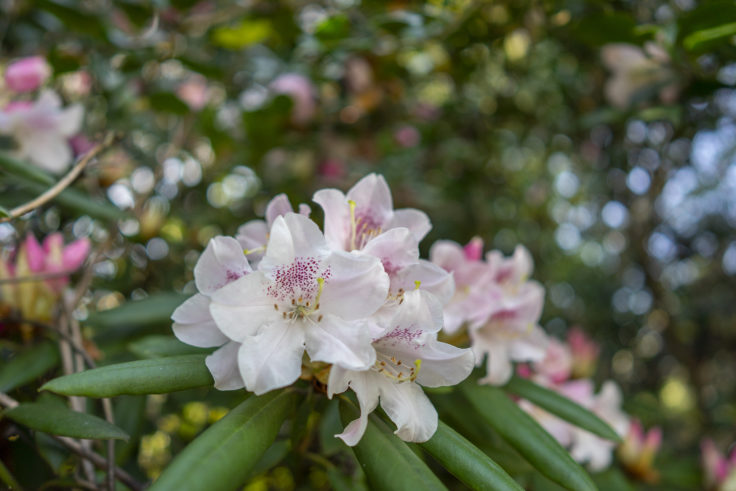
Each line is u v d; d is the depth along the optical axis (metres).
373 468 0.28
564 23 0.57
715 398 1.21
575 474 0.32
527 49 0.81
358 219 0.32
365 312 0.28
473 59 0.71
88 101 0.63
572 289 1.24
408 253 0.29
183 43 0.62
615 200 0.97
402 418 0.28
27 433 0.37
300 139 0.80
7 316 0.39
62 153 0.50
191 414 0.59
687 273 1.17
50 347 0.39
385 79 0.79
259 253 0.32
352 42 0.58
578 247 1.23
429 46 0.67
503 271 0.38
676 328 1.16
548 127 0.88
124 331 0.46
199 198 0.73
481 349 0.36
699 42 0.44
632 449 0.56
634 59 0.52
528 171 1.06
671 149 0.82
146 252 0.62
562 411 0.38
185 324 0.28
